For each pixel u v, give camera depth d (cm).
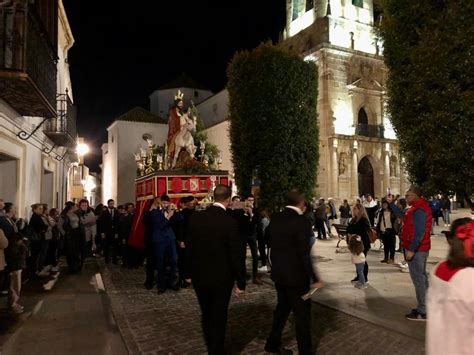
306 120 1395
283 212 552
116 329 672
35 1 1058
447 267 281
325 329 649
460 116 675
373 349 558
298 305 522
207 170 1789
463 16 684
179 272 989
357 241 934
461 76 684
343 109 3462
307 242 523
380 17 870
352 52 3503
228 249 516
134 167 4106
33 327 681
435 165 714
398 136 796
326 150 3347
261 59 1373
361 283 931
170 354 559
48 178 1859
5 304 830
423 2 741
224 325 509
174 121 1886
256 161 1367
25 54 909
